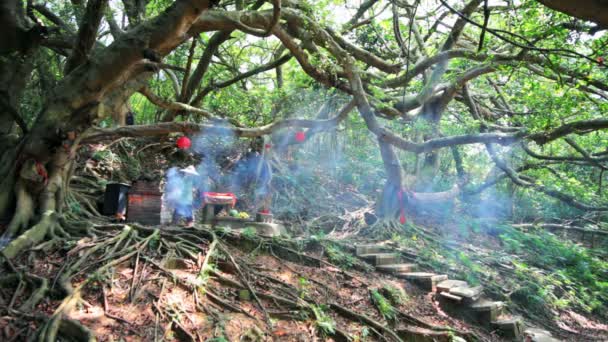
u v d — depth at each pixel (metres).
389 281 8.80
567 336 9.36
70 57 8.03
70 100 7.20
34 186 7.46
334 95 14.30
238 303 6.62
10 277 5.85
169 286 6.34
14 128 9.53
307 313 6.79
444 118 17.02
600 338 9.61
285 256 8.66
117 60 6.76
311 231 11.39
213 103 15.30
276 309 6.72
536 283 10.88
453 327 7.79
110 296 5.87
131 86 8.40
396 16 11.10
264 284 7.22
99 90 7.18
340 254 9.16
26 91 11.41
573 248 14.50
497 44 13.32
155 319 5.64
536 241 14.17
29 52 8.63
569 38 8.47
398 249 10.42
